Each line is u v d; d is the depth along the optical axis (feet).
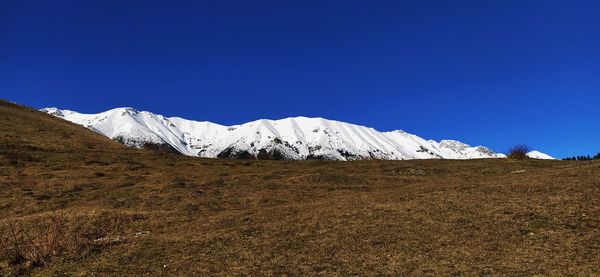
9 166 141.28
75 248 59.93
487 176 121.19
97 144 208.23
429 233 60.70
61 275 51.52
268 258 54.65
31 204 98.12
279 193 101.19
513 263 49.08
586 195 71.31
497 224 62.23
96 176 132.36
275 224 69.67
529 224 61.16
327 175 119.85
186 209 88.84
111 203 97.50
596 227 57.93
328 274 48.55
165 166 157.28
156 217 82.23
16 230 75.61
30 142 186.19
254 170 148.15
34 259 56.49
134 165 155.22
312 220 70.18
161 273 51.21
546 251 51.96
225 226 71.82
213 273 50.44
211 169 151.23
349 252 55.31
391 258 52.54
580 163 130.41
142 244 62.39
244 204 92.02
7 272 52.95
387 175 132.67
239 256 55.83
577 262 48.29
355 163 164.25
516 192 79.05
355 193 98.89
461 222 64.23
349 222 67.46
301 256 54.80
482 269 47.80
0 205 97.55
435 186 95.20
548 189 78.54
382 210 72.84
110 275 51.06
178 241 63.41
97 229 75.46
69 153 172.45
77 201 101.65
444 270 48.03
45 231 73.15
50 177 128.98
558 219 61.87
